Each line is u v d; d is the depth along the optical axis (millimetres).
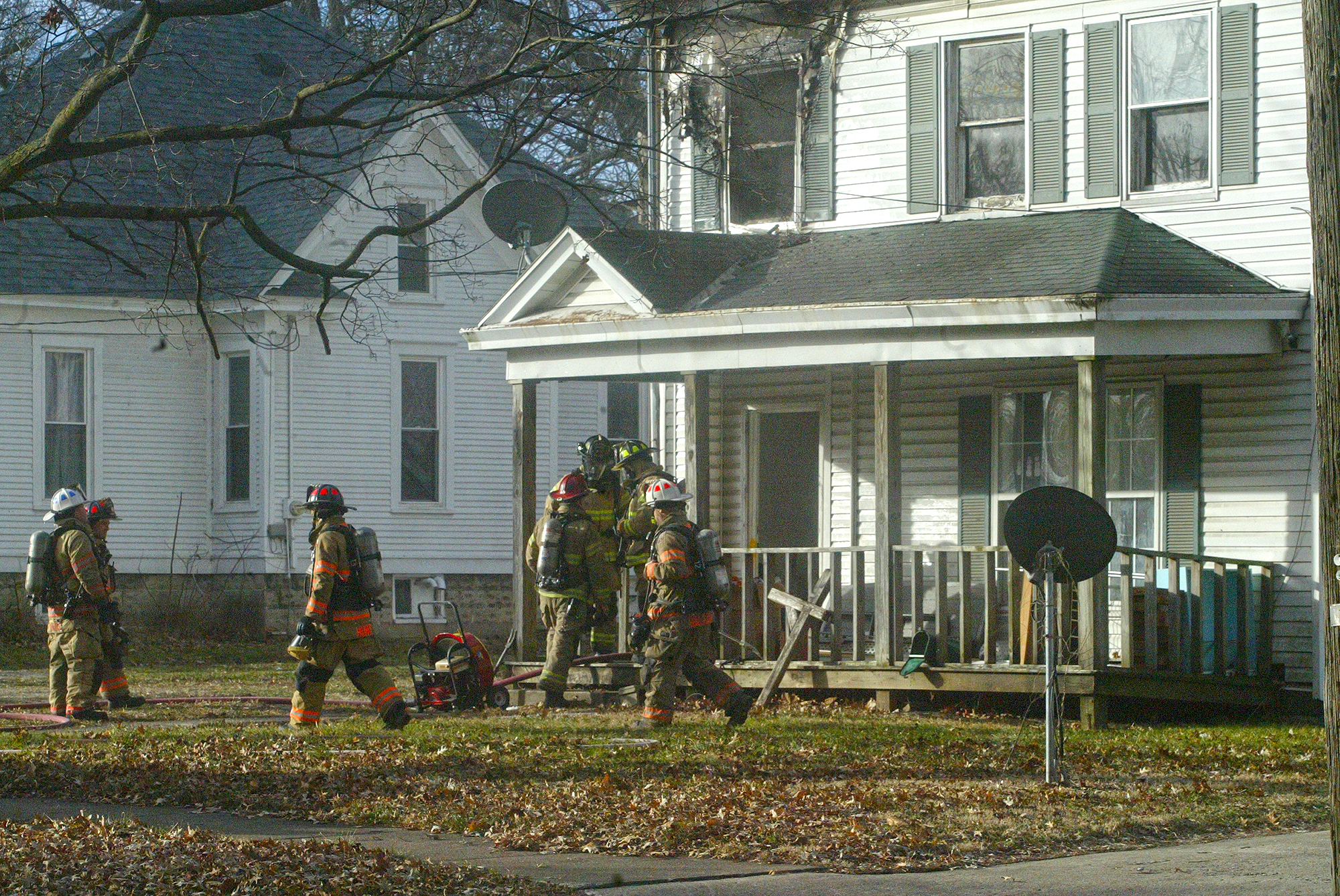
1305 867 9203
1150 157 20125
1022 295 17250
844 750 13984
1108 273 17547
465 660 17688
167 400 32031
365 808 10883
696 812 10664
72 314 31125
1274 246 19109
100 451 31375
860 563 18453
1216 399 19344
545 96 15812
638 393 35969
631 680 18719
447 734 14836
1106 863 9391
